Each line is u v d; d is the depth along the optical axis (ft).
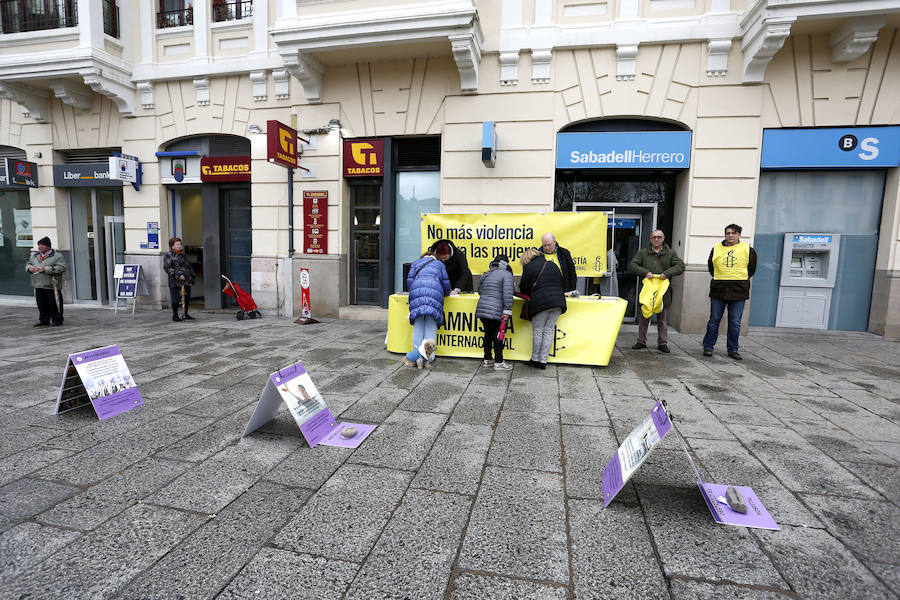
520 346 18.29
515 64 24.38
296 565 6.37
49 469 9.10
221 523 7.35
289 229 27.91
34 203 33.94
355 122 27.07
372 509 7.79
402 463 9.50
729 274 18.57
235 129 29.14
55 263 25.29
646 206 26.21
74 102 30.81
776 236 24.31
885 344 21.90
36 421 11.59
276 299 29.35
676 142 23.54
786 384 15.30
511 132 24.88
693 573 6.31
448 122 25.59
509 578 6.17
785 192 23.99
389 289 28.09
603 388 14.75
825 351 20.40
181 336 22.62
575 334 17.67
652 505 8.02
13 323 26.43
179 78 29.45
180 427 11.30
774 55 22.00
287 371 11.00
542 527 7.33
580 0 23.62
